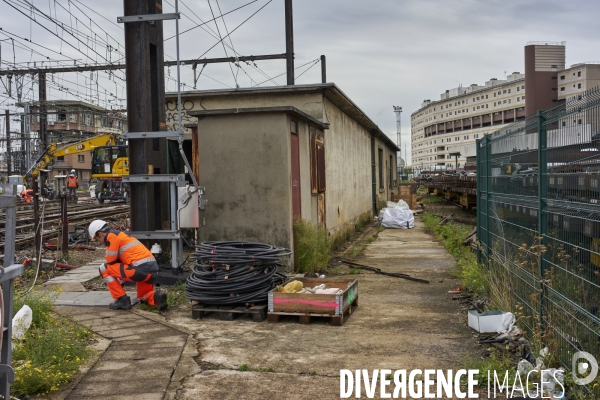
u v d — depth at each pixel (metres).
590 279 4.22
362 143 21.70
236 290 7.02
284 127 9.90
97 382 4.75
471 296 8.41
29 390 4.44
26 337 5.36
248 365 5.23
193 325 6.84
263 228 9.97
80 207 31.19
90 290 8.88
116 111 33.25
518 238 6.70
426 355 5.53
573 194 4.63
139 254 7.41
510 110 135.88
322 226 13.30
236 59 23.09
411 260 12.57
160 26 10.16
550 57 101.56
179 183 9.02
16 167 45.88
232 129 10.07
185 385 4.70
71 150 37.41
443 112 161.75
